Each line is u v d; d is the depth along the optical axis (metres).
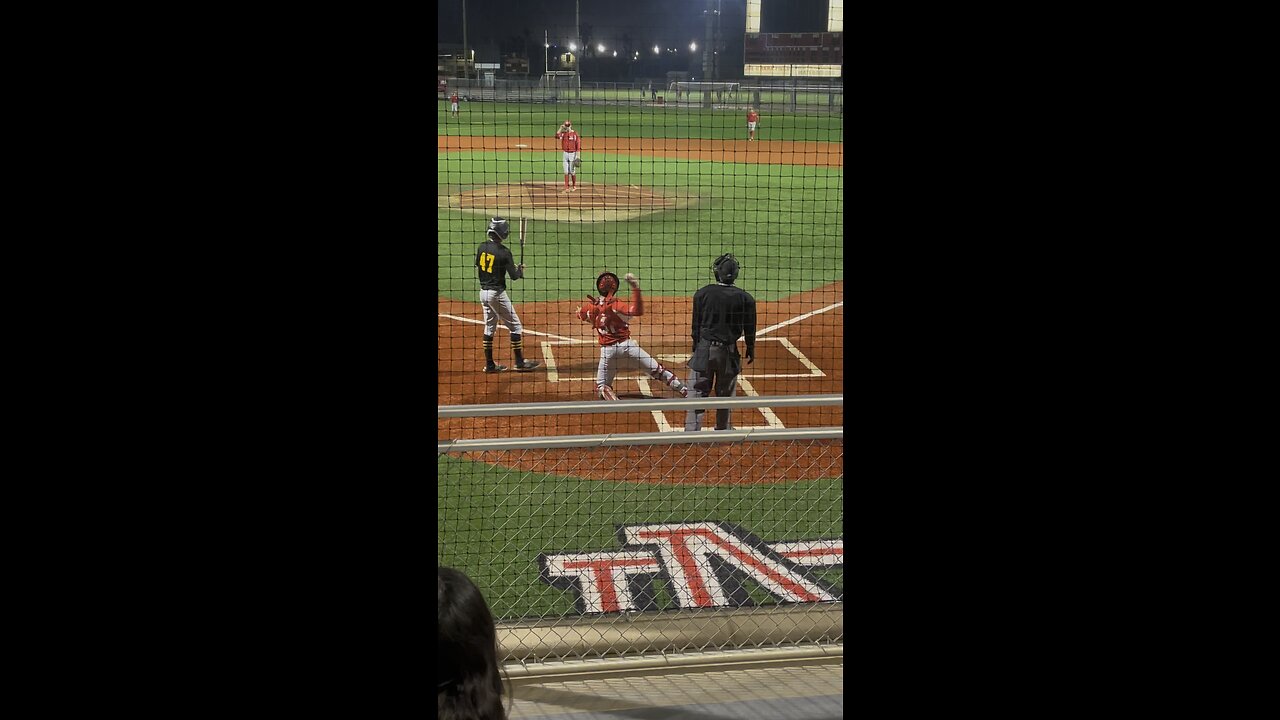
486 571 7.79
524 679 5.99
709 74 66.94
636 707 5.72
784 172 36.66
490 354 14.12
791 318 17.42
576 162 32.12
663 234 24.88
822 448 10.77
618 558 8.09
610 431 11.73
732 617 6.72
